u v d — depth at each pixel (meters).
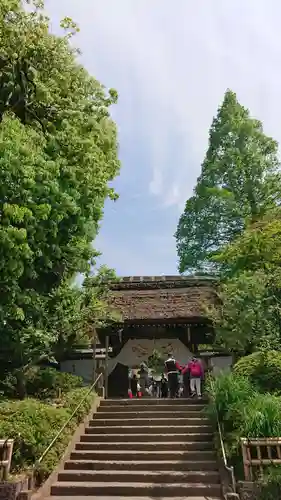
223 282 18.56
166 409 13.60
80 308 15.86
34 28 12.70
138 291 20.14
